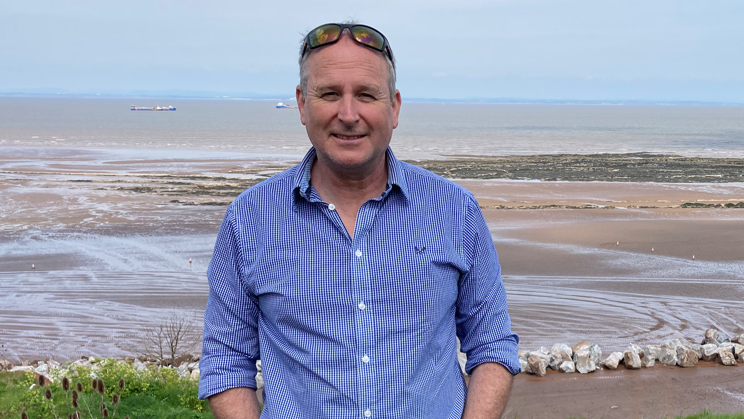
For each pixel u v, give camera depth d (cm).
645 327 1655
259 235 220
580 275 2211
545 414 884
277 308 214
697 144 9438
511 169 5666
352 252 211
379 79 215
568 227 3044
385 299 209
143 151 7412
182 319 1712
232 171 5397
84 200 3750
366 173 216
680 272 2269
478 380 228
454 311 232
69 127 12938
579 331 1611
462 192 229
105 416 415
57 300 1891
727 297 1969
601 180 4947
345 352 207
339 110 209
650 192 4322
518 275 2205
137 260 2397
